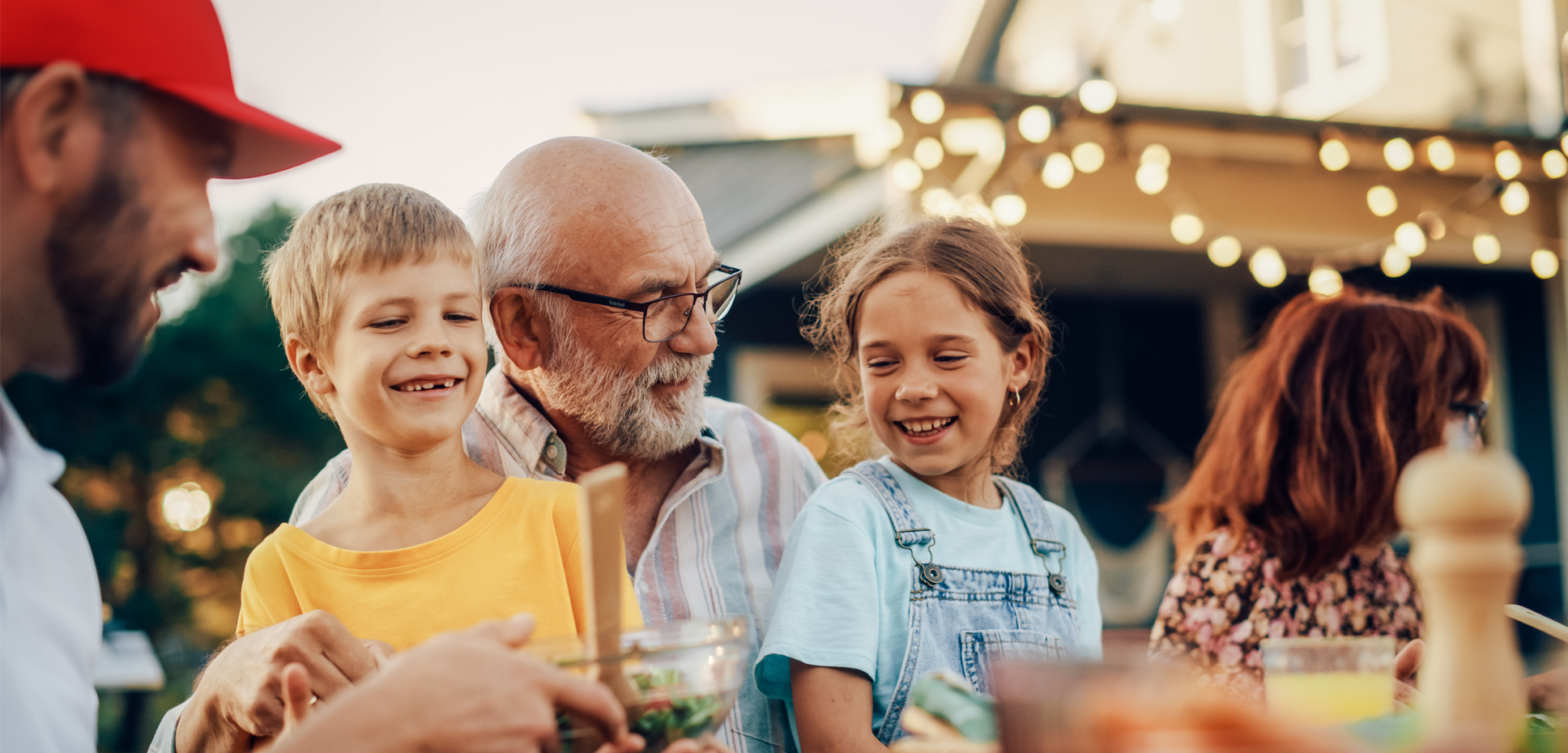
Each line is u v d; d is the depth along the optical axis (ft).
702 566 5.08
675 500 5.07
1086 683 1.57
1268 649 2.60
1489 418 21.17
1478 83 19.65
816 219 14.98
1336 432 5.21
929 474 4.75
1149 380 21.98
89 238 2.50
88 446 33.01
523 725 2.08
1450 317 5.61
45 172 2.42
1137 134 14.30
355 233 3.61
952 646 4.44
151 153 2.56
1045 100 13.62
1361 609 5.18
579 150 4.95
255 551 3.74
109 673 16.29
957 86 13.33
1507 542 2.08
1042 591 4.79
